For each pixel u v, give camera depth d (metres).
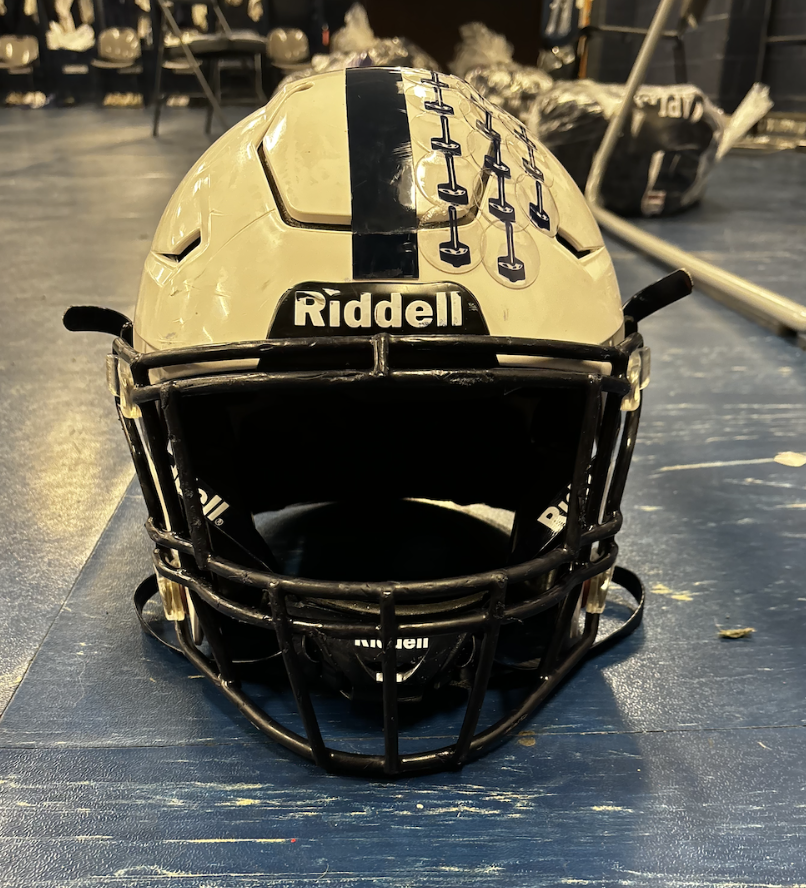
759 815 0.72
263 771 0.76
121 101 8.51
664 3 2.81
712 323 2.15
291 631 0.69
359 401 0.92
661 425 1.52
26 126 6.68
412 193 0.72
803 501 1.25
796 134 5.54
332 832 0.70
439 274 0.70
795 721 0.83
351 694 0.80
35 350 1.87
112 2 8.52
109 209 3.45
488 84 3.87
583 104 3.29
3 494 1.25
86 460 1.36
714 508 1.23
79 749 0.78
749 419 1.55
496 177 0.76
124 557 1.10
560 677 0.82
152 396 0.67
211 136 5.68
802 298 2.27
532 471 0.83
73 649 0.92
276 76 8.37
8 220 3.26
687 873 0.66
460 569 1.03
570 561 0.73
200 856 0.67
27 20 8.72
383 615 0.66
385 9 4.29
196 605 0.77
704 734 0.81
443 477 1.11
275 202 0.73
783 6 5.91
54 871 0.66
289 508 1.20
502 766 0.77
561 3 4.61
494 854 0.68
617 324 0.78
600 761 0.77
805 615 0.99
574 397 0.78
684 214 3.55
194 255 0.74
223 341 0.69
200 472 0.80
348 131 0.75
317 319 0.68
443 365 0.69
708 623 0.98
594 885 0.65
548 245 0.76
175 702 0.85
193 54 5.44
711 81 6.29
